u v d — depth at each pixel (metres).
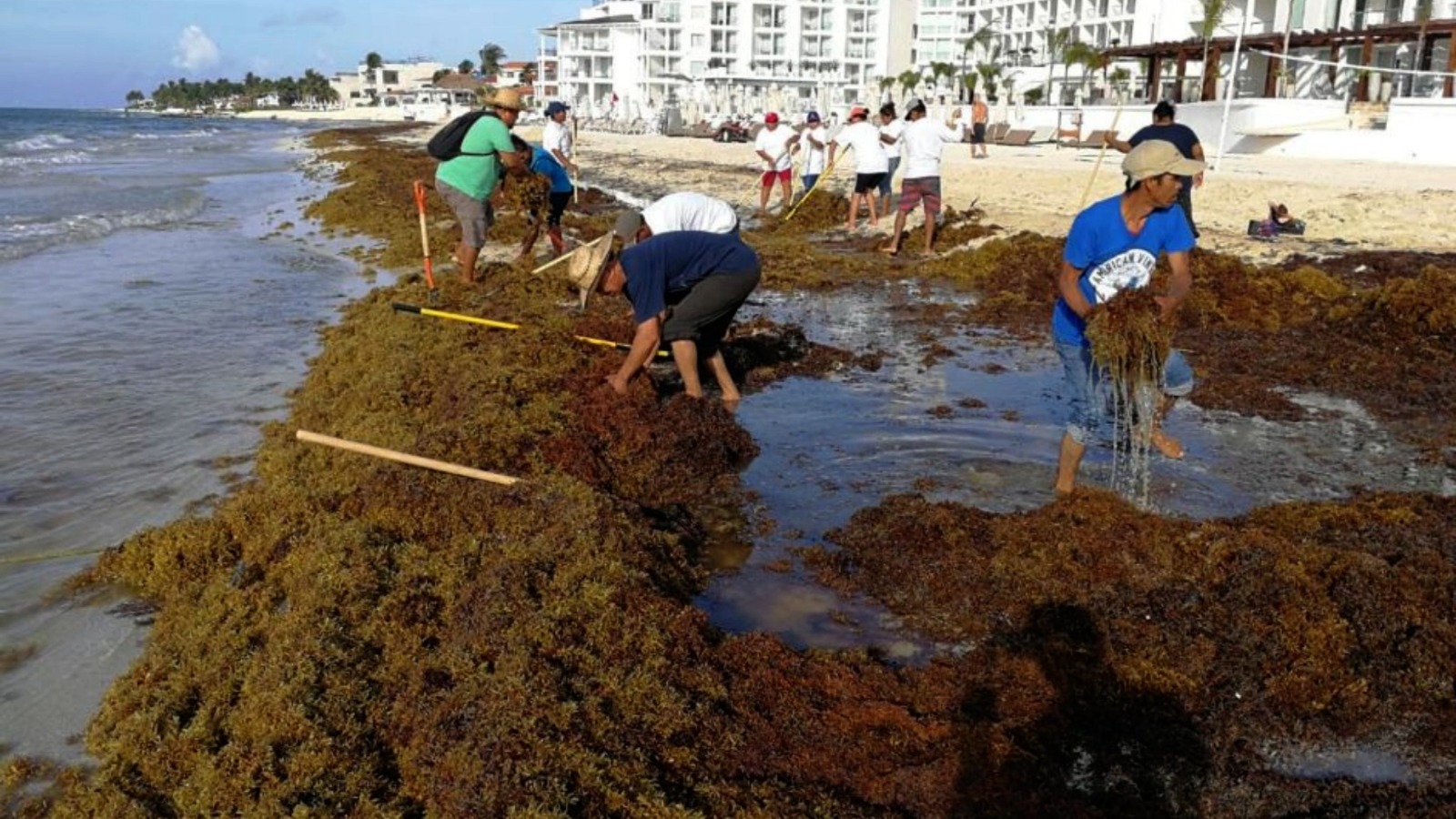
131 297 11.28
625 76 97.56
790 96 73.06
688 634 4.20
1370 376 8.31
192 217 19.12
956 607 4.67
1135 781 3.50
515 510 5.27
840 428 7.11
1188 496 5.88
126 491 6.08
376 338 8.61
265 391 8.00
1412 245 13.24
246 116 166.62
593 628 4.15
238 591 4.73
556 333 8.37
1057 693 3.96
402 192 20.95
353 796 3.46
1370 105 31.77
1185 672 4.07
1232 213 16.05
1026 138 40.06
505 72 139.88
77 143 53.69
